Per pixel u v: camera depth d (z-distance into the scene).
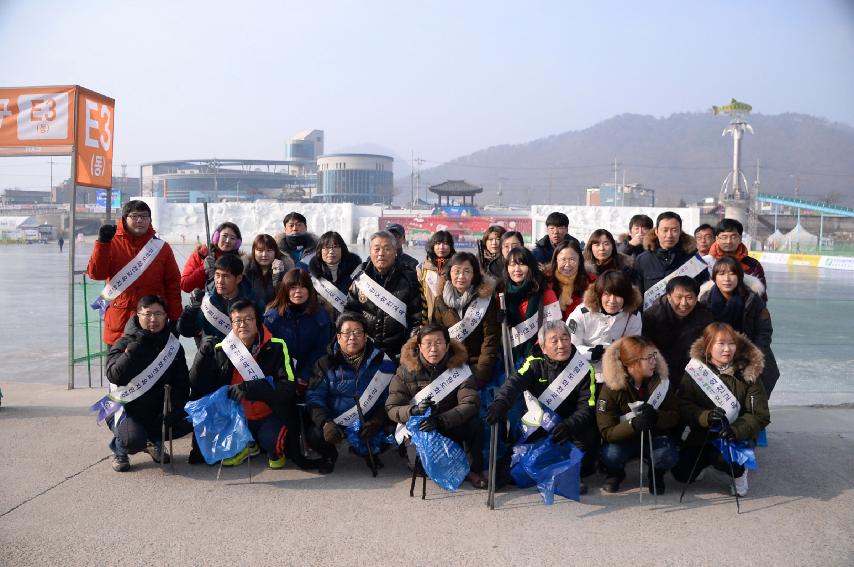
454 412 4.30
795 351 10.55
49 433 5.47
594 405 4.41
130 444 4.53
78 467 4.70
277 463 4.71
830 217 67.12
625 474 4.51
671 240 5.61
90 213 76.62
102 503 4.08
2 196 113.50
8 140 7.33
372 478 4.57
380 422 4.66
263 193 143.12
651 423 4.06
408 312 5.17
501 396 4.19
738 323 4.95
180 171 176.88
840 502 4.13
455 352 4.47
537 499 4.20
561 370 4.41
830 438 5.39
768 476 4.58
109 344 5.69
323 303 5.56
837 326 13.05
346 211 69.75
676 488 4.40
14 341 11.40
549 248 6.05
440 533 3.69
